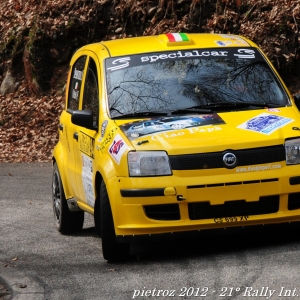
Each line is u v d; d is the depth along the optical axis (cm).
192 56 2230
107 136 2006
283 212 1859
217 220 1833
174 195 1823
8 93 5100
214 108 2058
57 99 4897
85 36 5009
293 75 4272
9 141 4578
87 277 1828
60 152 2547
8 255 2194
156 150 1856
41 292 1738
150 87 2136
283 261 1758
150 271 1812
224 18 4531
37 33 5053
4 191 3356
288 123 1941
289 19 4328
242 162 1838
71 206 2423
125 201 1858
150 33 4772
